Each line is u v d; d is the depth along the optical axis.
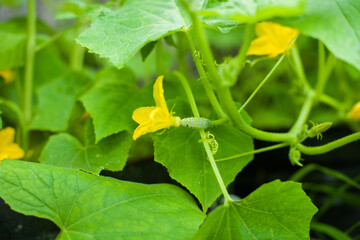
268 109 1.07
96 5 0.68
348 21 0.51
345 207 0.81
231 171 0.59
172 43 0.67
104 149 0.62
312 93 0.75
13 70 0.87
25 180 0.53
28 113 0.77
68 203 0.53
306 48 1.04
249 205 0.55
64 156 0.63
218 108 0.56
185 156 0.58
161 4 0.60
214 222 0.52
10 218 0.65
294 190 0.54
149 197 0.53
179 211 0.53
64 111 0.74
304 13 0.51
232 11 0.49
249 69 1.07
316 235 0.73
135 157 0.79
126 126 0.62
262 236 0.54
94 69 1.25
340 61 0.89
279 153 0.86
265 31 0.58
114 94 0.66
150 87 0.66
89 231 0.51
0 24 0.87
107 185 0.54
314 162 0.87
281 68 1.01
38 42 0.90
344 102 0.92
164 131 0.58
